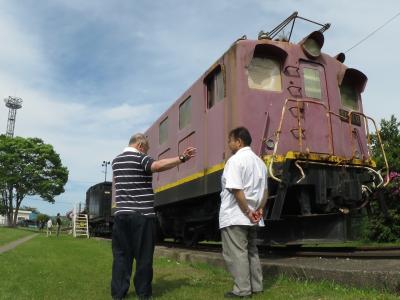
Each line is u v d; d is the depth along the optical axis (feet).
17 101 206.18
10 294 16.71
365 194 27.32
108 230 86.99
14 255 33.81
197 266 25.31
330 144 27.37
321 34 28.66
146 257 16.39
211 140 30.25
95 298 16.20
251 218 15.74
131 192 16.53
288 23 29.71
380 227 38.17
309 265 18.60
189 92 35.24
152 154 45.60
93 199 101.76
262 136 26.43
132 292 17.78
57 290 17.87
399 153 41.75
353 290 15.33
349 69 30.40
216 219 33.73
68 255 34.53
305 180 24.62
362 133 30.27
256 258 16.66
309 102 27.53
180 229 41.34
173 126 38.88
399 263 17.56
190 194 33.53
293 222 25.79
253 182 16.03
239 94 26.91
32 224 239.30
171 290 17.92
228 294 15.92
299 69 28.25
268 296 15.60
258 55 27.81
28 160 141.08
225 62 28.71
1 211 141.59
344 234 25.52
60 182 142.41
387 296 13.99
